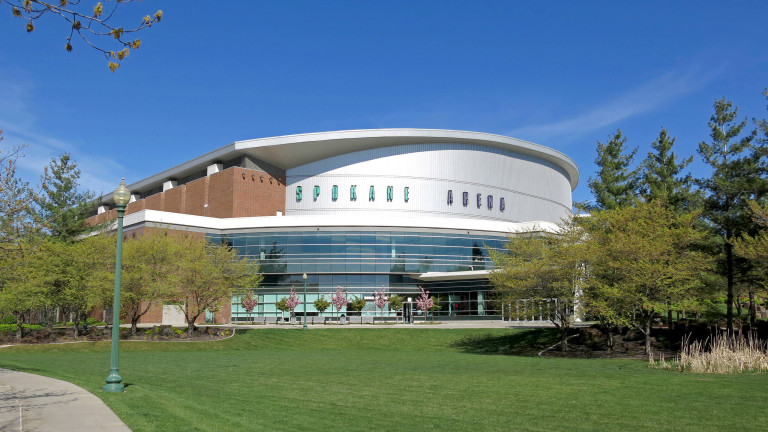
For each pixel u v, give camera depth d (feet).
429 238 207.51
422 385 59.16
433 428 37.06
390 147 237.45
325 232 203.00
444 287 204.23
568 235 114.62
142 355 106.42
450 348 132.26
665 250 99.30
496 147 253.65
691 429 36.65
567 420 39.83
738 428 36.86
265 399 48.73
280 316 200.44
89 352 118.83
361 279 202.18
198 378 64.90
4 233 54.49
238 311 204.54
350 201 234.58
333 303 188.85
